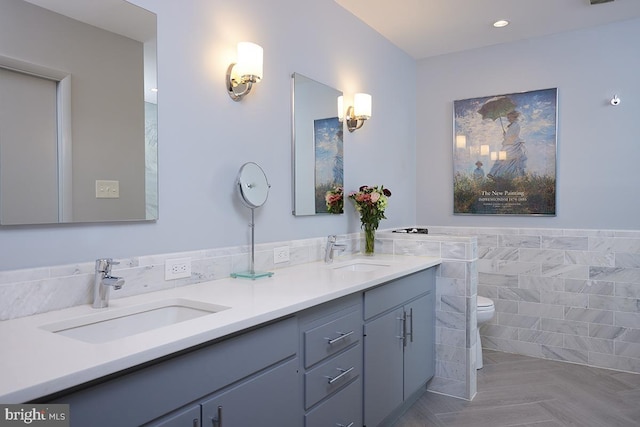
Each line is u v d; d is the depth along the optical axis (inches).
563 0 113.4
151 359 40.1
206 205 77.6
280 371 58.2
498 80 144.6
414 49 148.9
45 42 55.9
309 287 71.4
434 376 112.1
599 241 129.5
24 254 54.0
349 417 75.4
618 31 127.5
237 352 51.2
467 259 107.3
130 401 39.6
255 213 88.3
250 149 87.1
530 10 119.5
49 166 56.0
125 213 64.4
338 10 115.3
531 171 139.2
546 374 123.4
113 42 63.4
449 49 148.9
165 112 70.5
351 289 72.4
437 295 111.3
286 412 59.5
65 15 58.1
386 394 87.7
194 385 45.8
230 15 82.6
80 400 35.9
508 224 143.5
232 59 82.8
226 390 49.8
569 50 133.9
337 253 114.8
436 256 112.0
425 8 117.9
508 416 98.6
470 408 102.8
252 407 53.3
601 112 129.7
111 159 62.9
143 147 67.0
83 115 59.7
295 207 98.6
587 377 121.0
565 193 134.6
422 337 104.3
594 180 130.6
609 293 128.3
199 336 44.9
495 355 140.1
